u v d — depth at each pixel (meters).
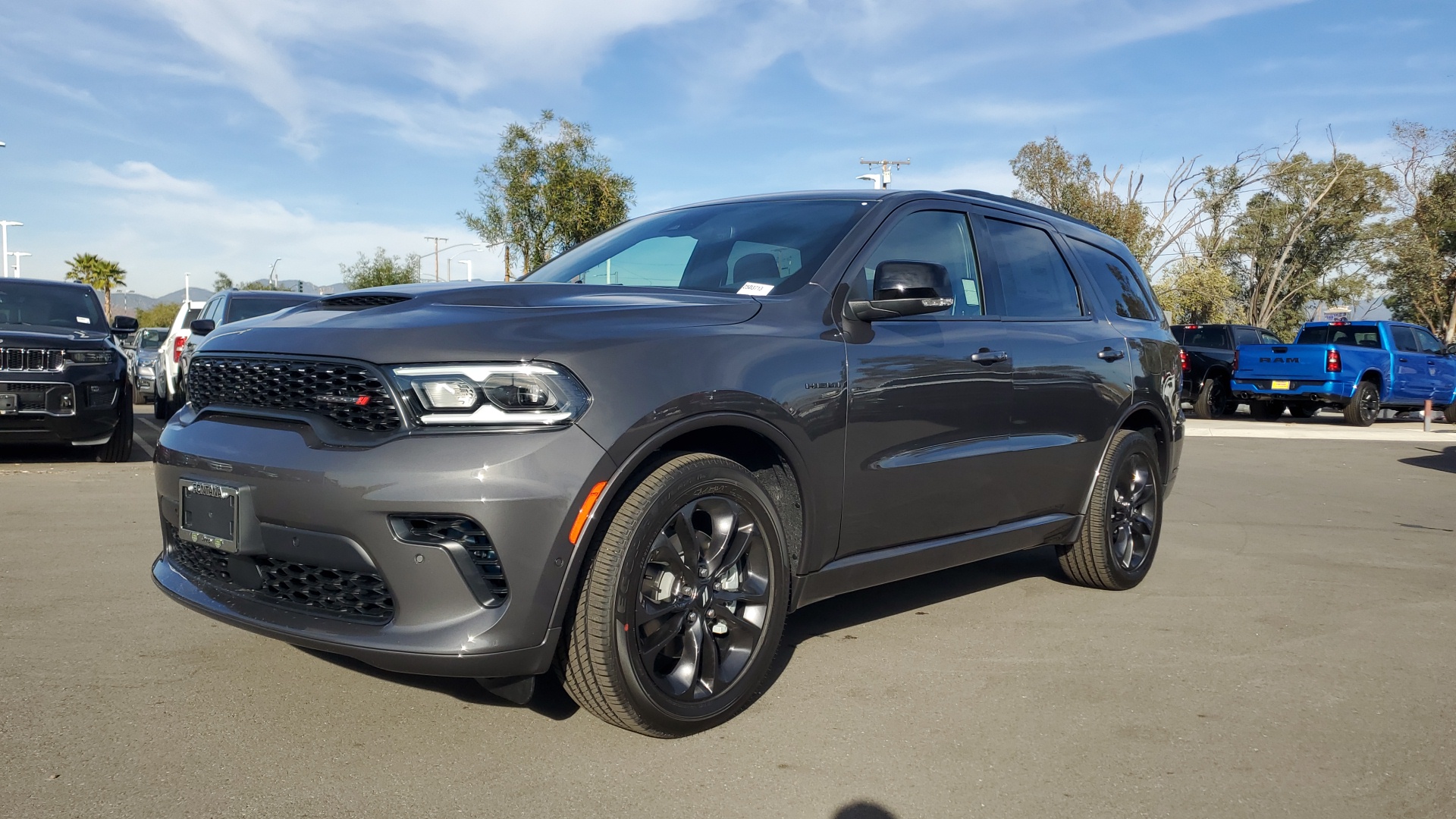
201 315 13.20
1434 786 2.73
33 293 8.95
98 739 2.76
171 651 3.51
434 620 2.56
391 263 47.12
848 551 3.42
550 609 2.58
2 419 7.51
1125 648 3.92
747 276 3.52
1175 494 8.52
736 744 2.88
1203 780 2.73
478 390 2.55
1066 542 4.62
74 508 6.18
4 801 2.39
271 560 2.78
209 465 2.83
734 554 2.99
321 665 3.40
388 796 2.49
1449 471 10.48
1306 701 3.38
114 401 8.06
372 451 2.55
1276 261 44.94
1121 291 5.13
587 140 29.62
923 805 2.54
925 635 4.02
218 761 2.65
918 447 3.58
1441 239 39.50
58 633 3.66
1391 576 5.34
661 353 2.81
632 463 2.66
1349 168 42.62
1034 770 2.76
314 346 2.73
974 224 4.21
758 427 2.98
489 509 2.49
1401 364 17.77
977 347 3.86
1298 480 9.59
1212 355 19.22
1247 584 5.10
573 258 4.10
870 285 3.56
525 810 2.44
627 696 2.73
